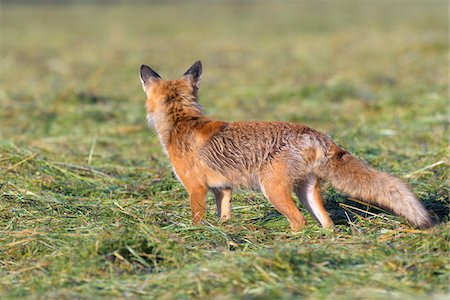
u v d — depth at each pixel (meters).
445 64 41.16
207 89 36.19
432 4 115.38
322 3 123.62
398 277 11.60
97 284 11.62
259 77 40.09
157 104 16.03
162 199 17.39
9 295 11.38
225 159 14.96
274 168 14.55
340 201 16.84
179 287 11.23
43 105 29.78
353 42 55.88
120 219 15.11
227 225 14.88
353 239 13.77
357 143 22.45
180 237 13.80
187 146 15.37
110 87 36.75
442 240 12.86
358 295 10.77
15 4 108.44
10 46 57.06
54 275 12.20
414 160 20.66
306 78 38.66
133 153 23.00
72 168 19.95
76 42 60.91
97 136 25.14
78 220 15.22
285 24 78.06
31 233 14.29
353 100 31.22
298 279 11.41
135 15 93.56
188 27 75.69
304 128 14.73
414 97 30.91
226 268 11.63
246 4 119.38
